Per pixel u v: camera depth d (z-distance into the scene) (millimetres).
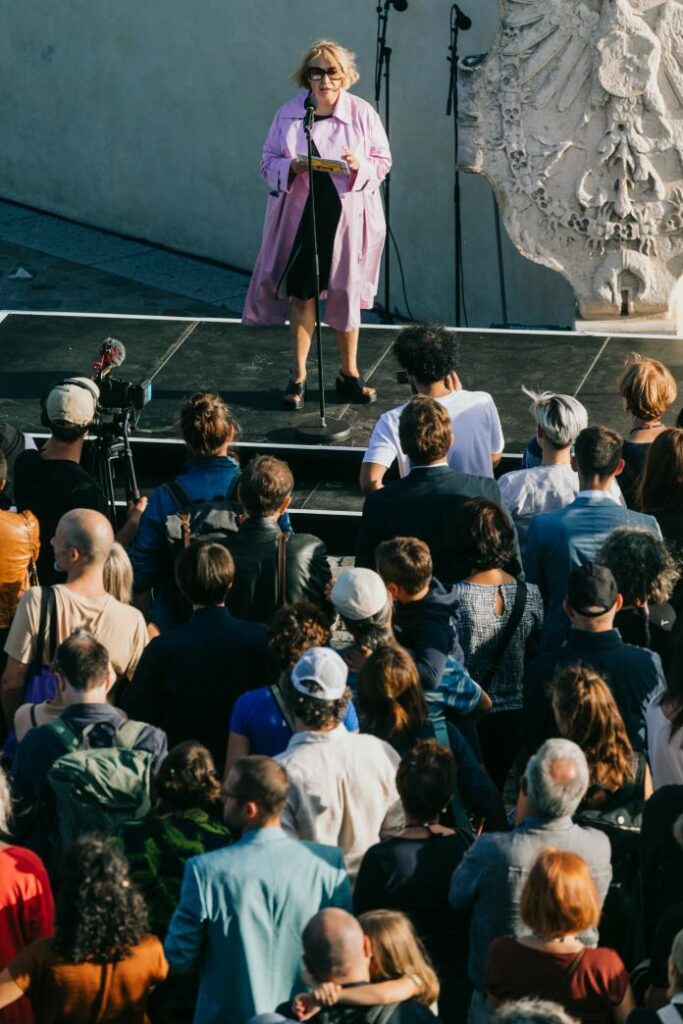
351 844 9219
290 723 9758
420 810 8828
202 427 12844
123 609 11227
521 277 24797
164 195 28797
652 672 9984
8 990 7992
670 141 20078
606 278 20812
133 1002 8125
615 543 10875
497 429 14320
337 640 15273
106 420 15320
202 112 27500
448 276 25688
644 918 8953
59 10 28766
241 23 26297
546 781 8328
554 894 7684
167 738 10586
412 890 8734
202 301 27203
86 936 7965
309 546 11797
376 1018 7484
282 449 18188
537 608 11266
